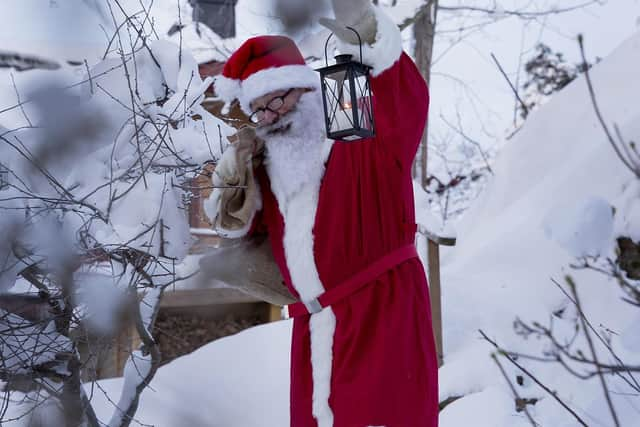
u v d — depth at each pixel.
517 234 6.08
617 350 4.04
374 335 2.20
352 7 2.08
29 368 2.46
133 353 2.84
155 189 2.44
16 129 2.24
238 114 3.70
